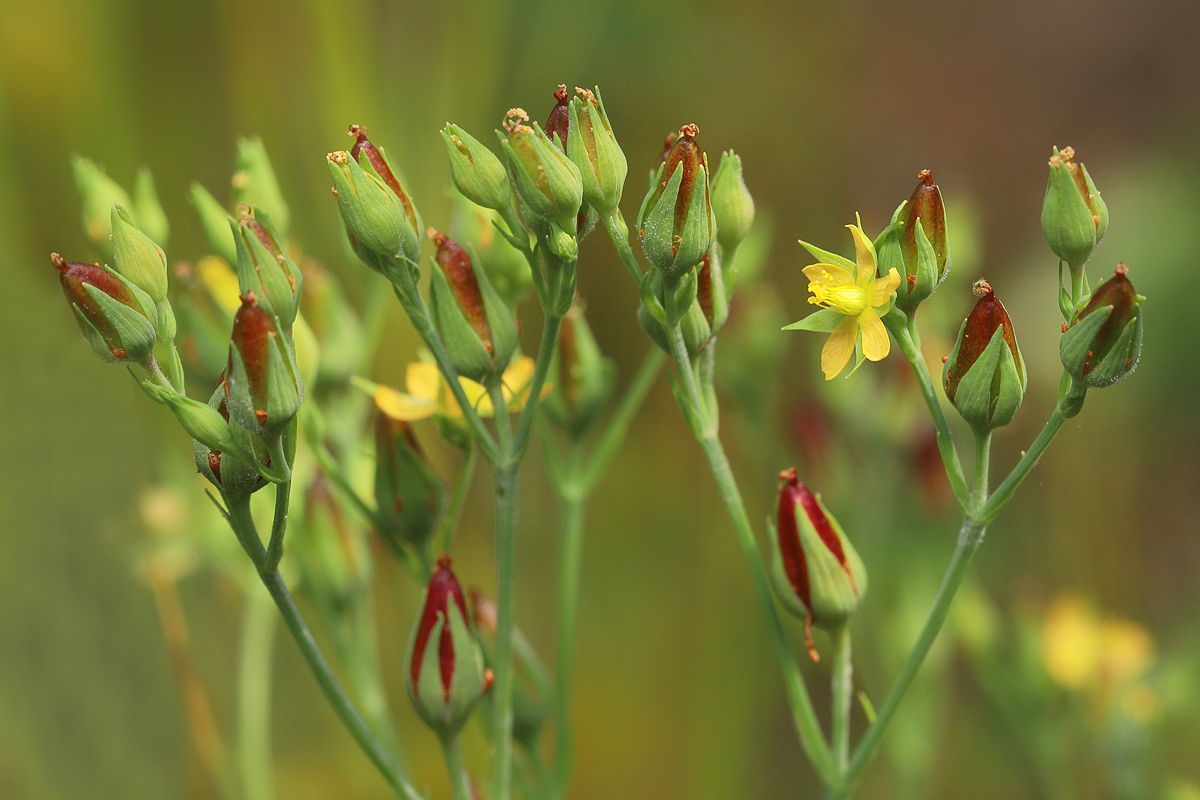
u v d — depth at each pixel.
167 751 0.21
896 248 0.17
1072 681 0.20
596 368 0.18
